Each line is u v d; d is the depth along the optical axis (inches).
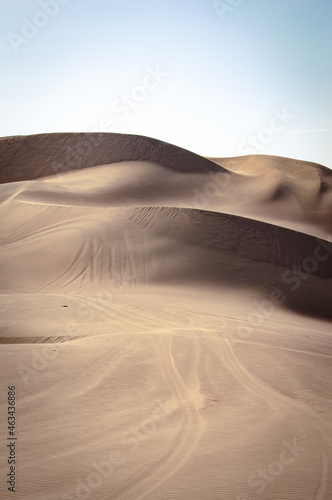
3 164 3248.0
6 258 1385.3
